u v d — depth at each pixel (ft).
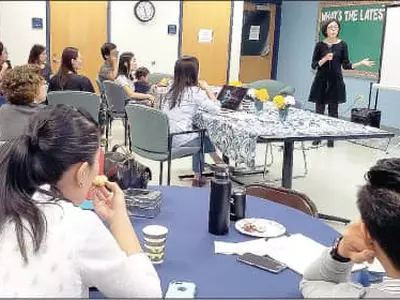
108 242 3.57
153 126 12.50
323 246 5.08
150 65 20.25
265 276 4.37
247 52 20.04
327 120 13.64
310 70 20.68
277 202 6.82
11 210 3.48
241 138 11.73
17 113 9.25
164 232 4.53
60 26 18.67
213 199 5.22
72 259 3.43
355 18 19.94
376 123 18.40
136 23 19.75
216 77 19.88
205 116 13.56
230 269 4.47
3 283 3.34
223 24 19.79
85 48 19.13
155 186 6.84
